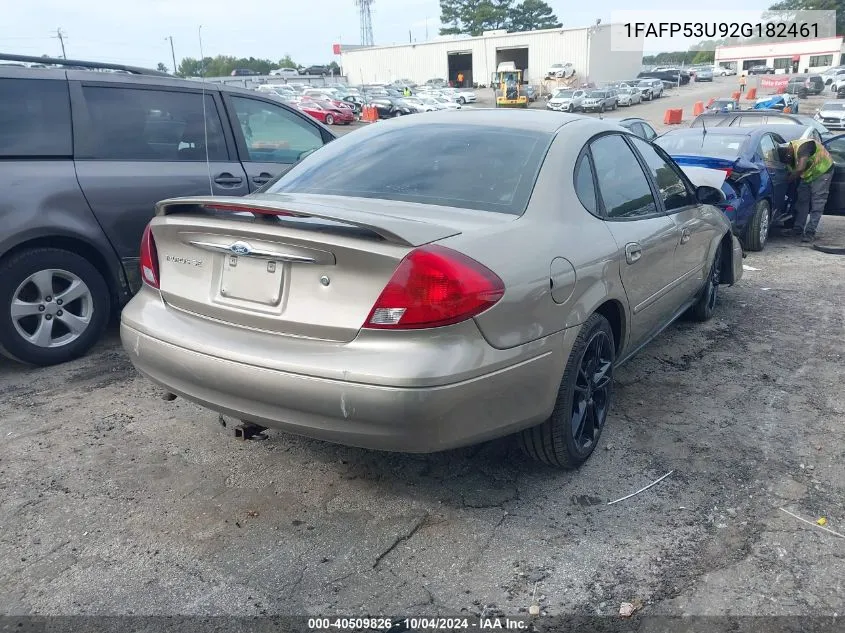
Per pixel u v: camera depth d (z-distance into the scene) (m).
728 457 3.59
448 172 3.34
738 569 2.73
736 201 7.97
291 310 2.73
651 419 4.01
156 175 5.06
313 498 3.20
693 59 113.19
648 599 2.58
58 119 4.71
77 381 4.46
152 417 3.97
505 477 3.38
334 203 3.14
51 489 3.24
